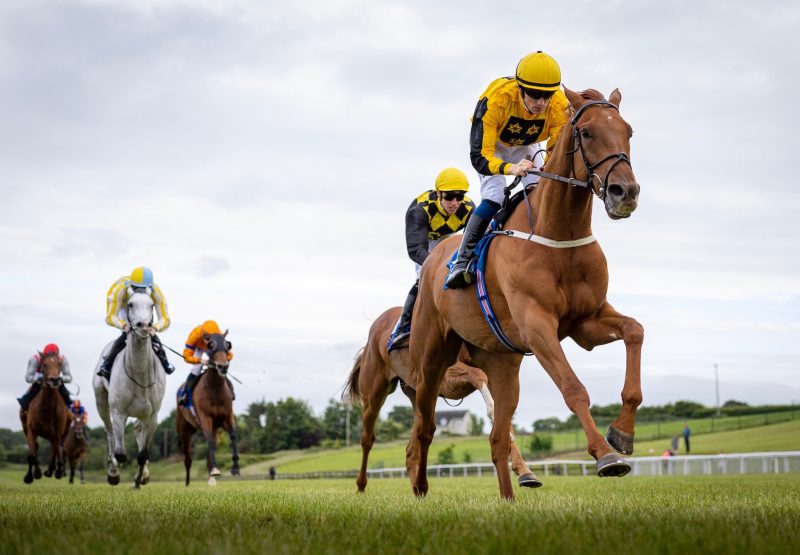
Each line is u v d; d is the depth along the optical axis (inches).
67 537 186.2
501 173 301.0
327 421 4753.9
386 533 191.3
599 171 266.5
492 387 337.7
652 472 1259.8
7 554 165.0
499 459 334.0
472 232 317.7
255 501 351.6
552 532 180.1
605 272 283.4
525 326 278.1
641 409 4756.4
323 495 429.7
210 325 819.4
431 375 366.3
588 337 284.0
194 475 3442.4
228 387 812.0
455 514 244.7
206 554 158.7
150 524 216.4
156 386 652.7
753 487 489.4
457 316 328.2
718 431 3174.2
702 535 171.6
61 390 796.0
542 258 279.9
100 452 4188.0
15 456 4478.3
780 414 3494.1
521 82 307.6
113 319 632.4
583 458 2188.7
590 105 278.4
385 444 4488.2
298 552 164.7
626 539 169.9
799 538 169.6
